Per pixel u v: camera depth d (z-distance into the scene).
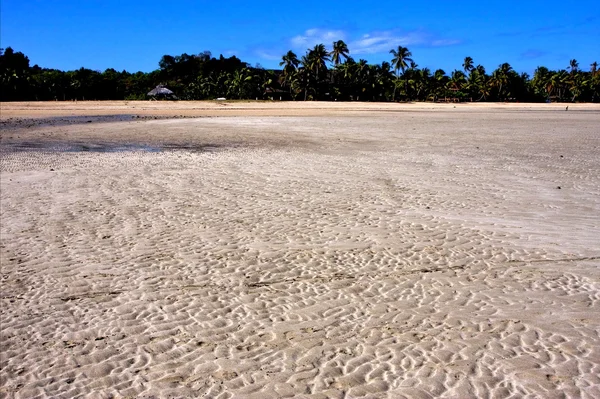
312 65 102.31
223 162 17.86
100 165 17.12
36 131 30.50
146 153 20.48
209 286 6.99
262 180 14.40
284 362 4.95
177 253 8.34
